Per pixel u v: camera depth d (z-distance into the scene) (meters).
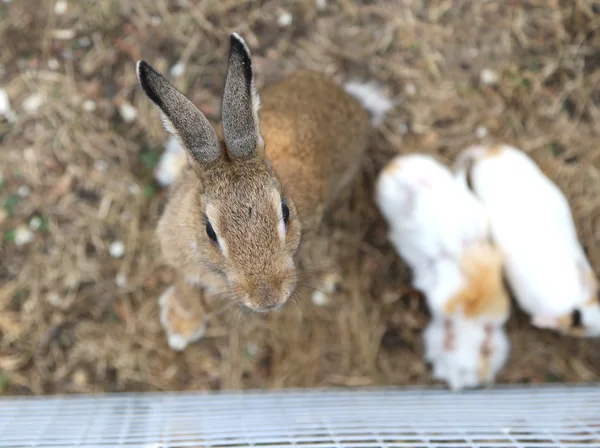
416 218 0.59
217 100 0.63
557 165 0.66
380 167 0.65
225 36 0.64
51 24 0.62
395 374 0.63
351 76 0.65
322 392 0.61
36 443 0.45
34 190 0.61
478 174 0.61
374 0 0.65
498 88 0.66
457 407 0.56
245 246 0.36
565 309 0.59
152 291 0.61
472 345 0.60
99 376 0.61
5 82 0.61
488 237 0.61
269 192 0.37
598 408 0.55
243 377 0.62
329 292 0.63
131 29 0.63
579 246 0.63
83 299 0.61
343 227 0.64
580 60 0.66
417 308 0.64
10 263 0.60
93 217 0.61
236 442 0.45
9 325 0.60
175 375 0.61
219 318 0.61
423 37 0.65
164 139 0.62
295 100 0.49
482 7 0.66
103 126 0.62
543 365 0.64
